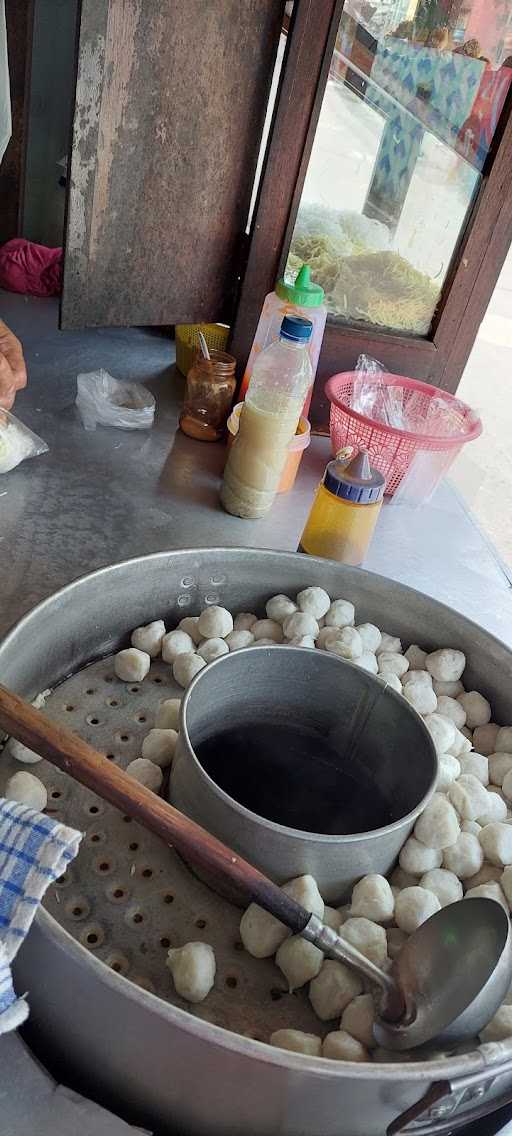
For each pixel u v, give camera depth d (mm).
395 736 850
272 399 1164
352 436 1340
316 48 1165
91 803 795
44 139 1950
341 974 667
